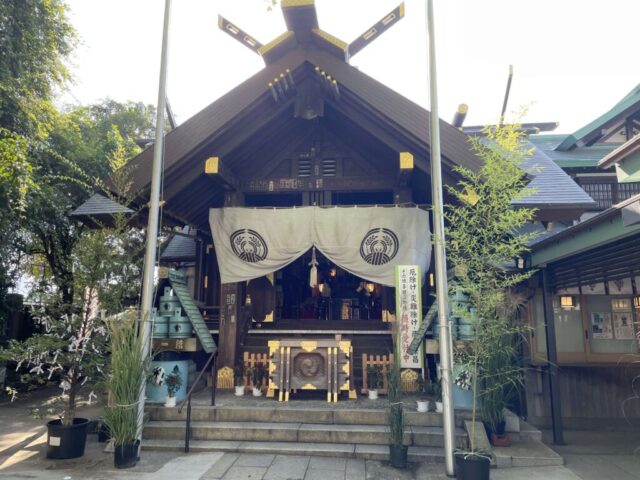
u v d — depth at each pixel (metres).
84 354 6.34
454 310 5.82
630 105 9.81
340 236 8.59
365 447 6.01
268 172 9.42
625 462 6.13
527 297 8.68
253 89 7.90
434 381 8.23
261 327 9.58
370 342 9.10
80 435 5.91
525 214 5.51
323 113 8.44
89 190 11.23
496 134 6.08
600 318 8.84
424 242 8.69
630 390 8.62
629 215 4.43
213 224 8.97
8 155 7.16
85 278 6.21
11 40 9.05
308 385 7.46
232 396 7.82
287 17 7.57
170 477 5.14
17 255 10.88
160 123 6.68
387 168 9.09
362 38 7.85
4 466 5.57
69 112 12.74
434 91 6.07
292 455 5.93
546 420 8.56
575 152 10.55
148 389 7.10
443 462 5.66
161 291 7.84
